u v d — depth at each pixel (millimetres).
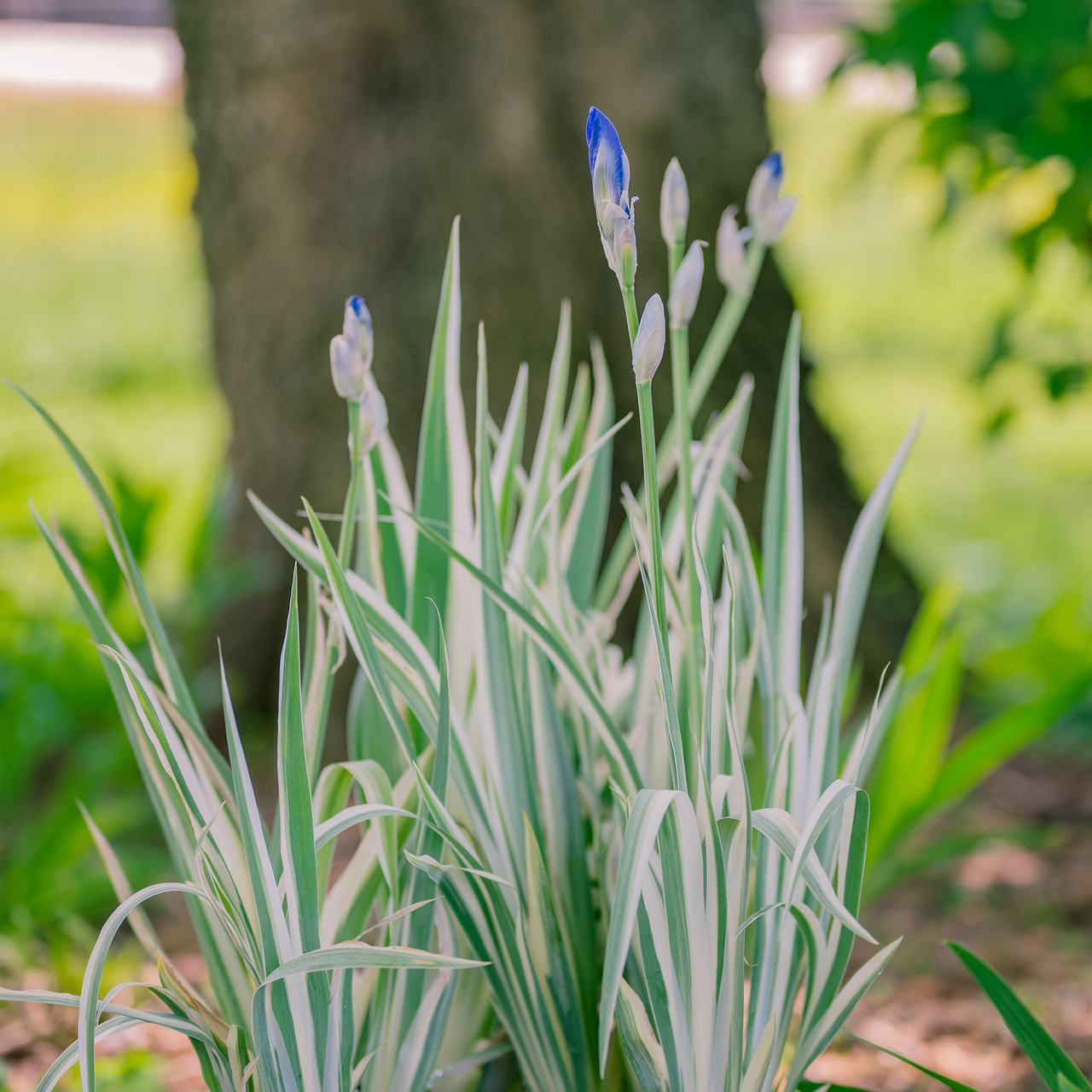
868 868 4137
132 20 24578
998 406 6840
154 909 5117
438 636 3318
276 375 6730
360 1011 3217
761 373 6633
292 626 3064
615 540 6227
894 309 22047
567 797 3250
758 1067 3141
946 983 4273
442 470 3326
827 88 6098
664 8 6348
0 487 6684
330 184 6555
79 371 20625
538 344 6270
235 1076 3094
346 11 6312
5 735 5934
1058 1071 3174
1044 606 8477
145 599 3258
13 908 4434
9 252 26719
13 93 25094
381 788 3127
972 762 4078
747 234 3330
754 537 6527
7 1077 3783
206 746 3223
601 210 3008
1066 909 4812
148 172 26125
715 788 3121
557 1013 3211
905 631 7047
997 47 5656
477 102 6336
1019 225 6121
